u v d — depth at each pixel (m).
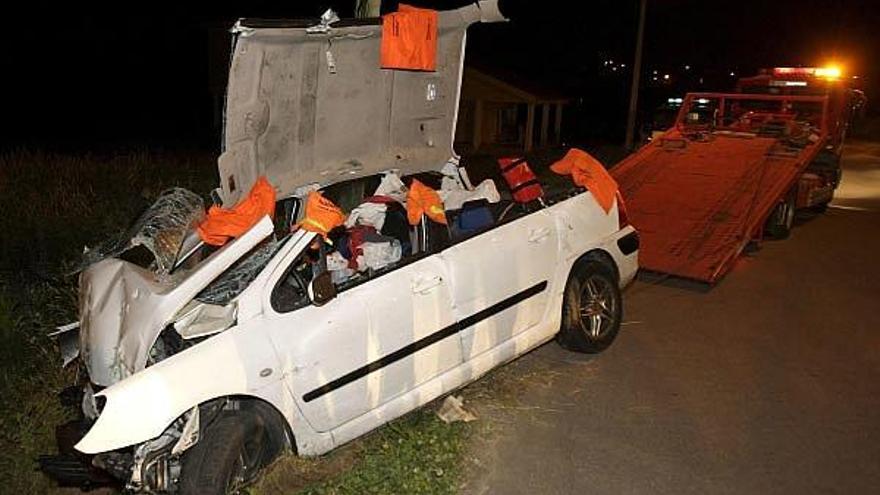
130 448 4.31
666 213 10.74
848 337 7.82
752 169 11.74
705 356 7.25
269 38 5.43
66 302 7.09
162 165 11.91
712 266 9.31
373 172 6.92
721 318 8.32
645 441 5.65
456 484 5.05
